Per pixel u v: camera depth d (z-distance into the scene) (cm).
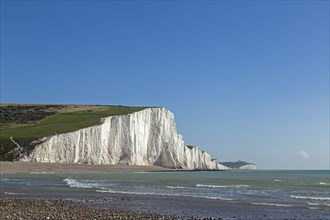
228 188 4284
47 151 10031
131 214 2158
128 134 12062
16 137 10194
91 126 11194
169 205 2678
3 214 1988
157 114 13438
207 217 2142
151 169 11581
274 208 2561
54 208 2339
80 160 10619
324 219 2123
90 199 2995
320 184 5091
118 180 5700
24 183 4775
